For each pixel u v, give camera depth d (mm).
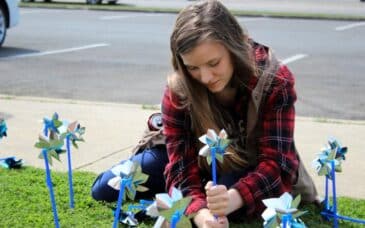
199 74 2234
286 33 12297
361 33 12438
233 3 23203
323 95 6164
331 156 2682
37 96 5973
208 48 2150
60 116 4969
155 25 13688
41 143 2459
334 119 5078
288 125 2467
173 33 2246
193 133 2594
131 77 7137
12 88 6379
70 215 2881
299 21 15078
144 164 3031
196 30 2145
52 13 16672
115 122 4777
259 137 2529
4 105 5387
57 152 2635
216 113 2492
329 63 8352
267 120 2471
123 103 5688
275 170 2387
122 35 11672
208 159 2188
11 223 2770
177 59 2316
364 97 6094
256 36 11680
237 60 2260
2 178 3383
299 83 6812
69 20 14641
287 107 2459
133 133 4438
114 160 3779
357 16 15727
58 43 10289
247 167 2641
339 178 3461
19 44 10016
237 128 2584
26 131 4465
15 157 3734
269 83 2424
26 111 5148
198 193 2453
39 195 3121
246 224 2748
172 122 2588
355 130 4613
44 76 7133
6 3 9328
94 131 4473
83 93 6168
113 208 2971
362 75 7410
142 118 4934
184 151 2592
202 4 2238
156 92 6250
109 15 16344
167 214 1754
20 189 3203
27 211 2918
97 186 3023
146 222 2818
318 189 3289
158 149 3078
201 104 2430
